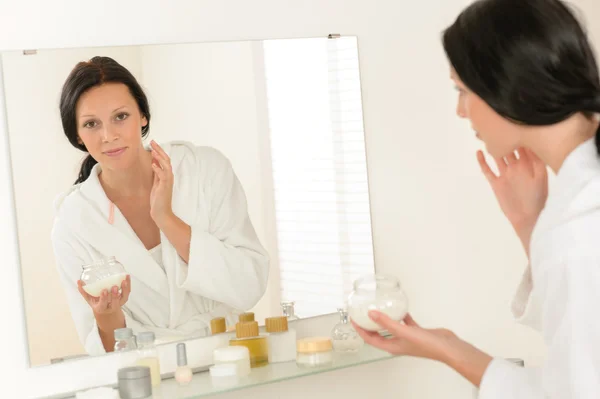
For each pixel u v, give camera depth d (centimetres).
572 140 97
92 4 160
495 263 207
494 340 207
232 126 171
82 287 158
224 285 171
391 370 195
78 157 157
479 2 97
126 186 161
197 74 167
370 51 189
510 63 91
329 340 168
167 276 165
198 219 168
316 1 182
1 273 153
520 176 118
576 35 91
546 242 96
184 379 159
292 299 179
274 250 176
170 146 165
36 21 156
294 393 183
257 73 174
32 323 154
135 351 161
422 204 197
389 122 192
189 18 169
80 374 158
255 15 175
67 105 156
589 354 90
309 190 180
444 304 200
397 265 194
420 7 196
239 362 161
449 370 202
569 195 95
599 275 91
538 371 100
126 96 160
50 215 155
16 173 153
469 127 202
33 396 154
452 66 98
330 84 183
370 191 190
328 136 183
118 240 161
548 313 96
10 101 152
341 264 184
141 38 164
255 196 174
